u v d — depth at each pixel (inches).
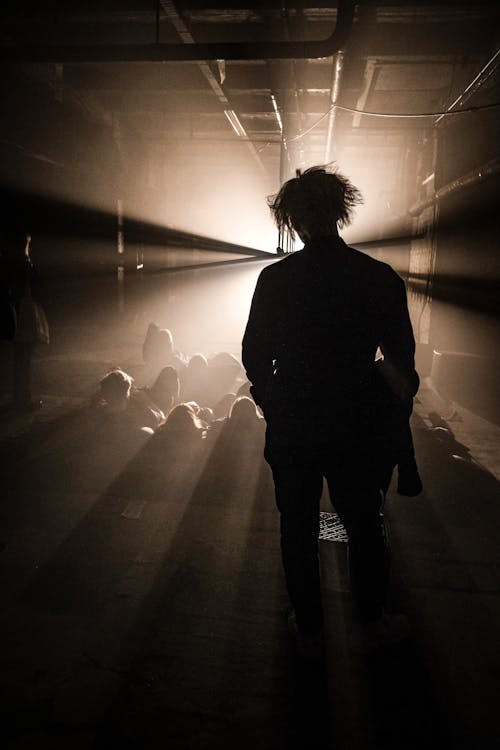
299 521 90.2
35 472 174.9
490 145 316.2
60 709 83.9
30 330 242.8
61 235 434.9
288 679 90.8
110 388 194.1
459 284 362.9
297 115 425.1
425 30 323.9
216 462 173.0
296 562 90.5
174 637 100.3
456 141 382.0
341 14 228.5
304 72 365.4
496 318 298.5
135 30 329.1
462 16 305.0
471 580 120.6
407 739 79.4
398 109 454.9
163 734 79.9
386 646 99.0
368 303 83.3
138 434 188.5
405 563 127.1
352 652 97.3
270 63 323.0
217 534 138.7
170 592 114.1
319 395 83.7
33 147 375.2
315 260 85.6
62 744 78.2
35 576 119.4
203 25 318.0
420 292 469.1
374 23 286.5
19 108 351.6
